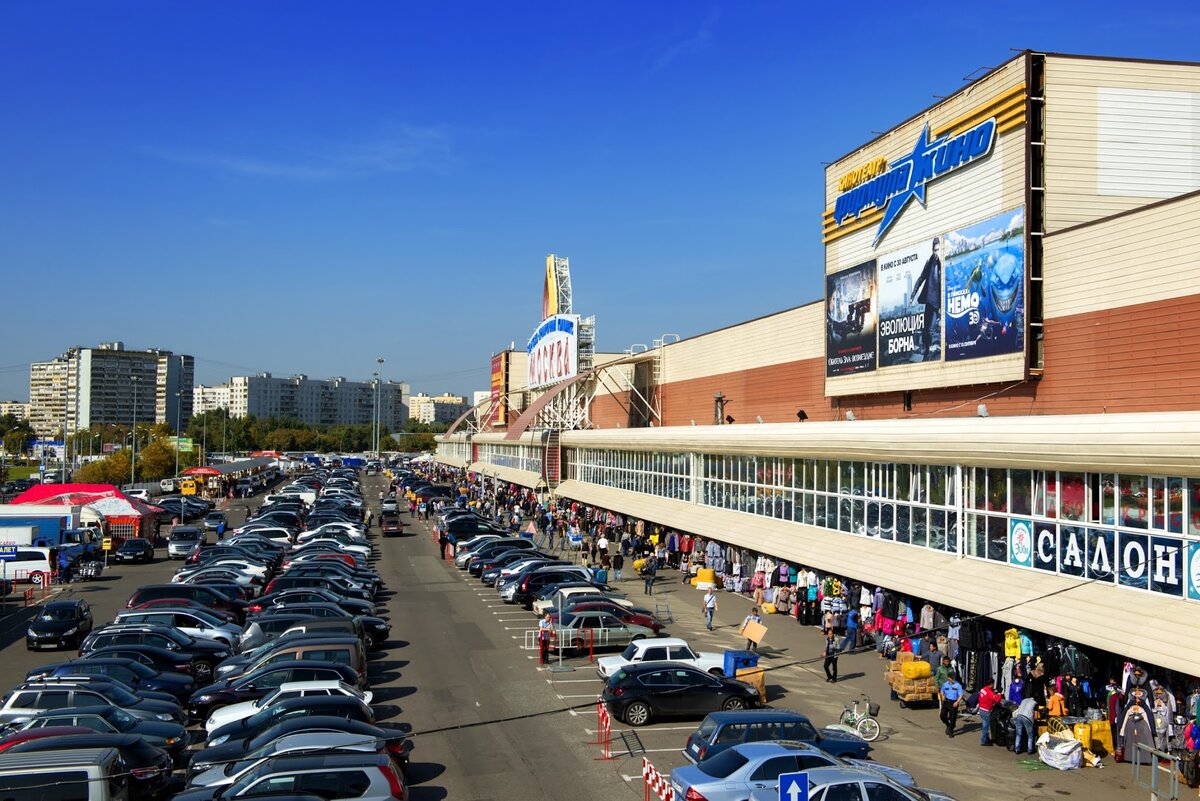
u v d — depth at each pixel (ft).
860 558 103.60
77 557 162.20
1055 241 89.30
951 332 101.35
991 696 71.56
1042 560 79.71
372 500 339.16
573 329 224.12
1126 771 64.59
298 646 79.51
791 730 61.05
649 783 56.59
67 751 53.21
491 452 368.48
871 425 101.04
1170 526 67.10
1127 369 80.79
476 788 60.75
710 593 112.68
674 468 168.04
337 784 50.47
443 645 104.63
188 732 72.02
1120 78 92.73
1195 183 93.56
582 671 92.73
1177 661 62.08
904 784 52.13
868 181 118.11
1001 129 93.91
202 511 263.29
